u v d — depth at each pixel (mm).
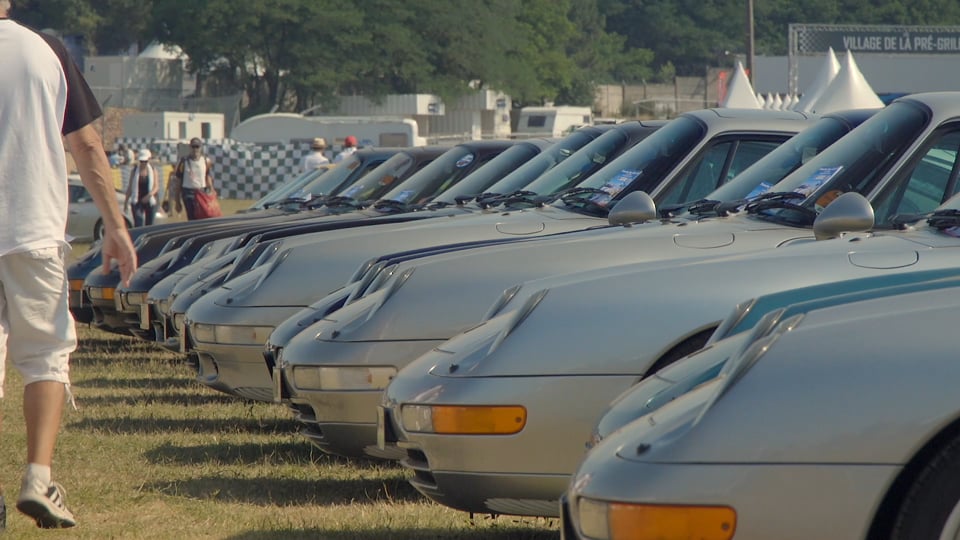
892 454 10781
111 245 17938
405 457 17219
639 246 19828
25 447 25812
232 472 23516
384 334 19703
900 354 11062
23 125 17156
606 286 16250
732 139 27141
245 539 18531
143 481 22906
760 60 193375
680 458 11055
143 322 35344
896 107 21828
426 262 20156
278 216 44031
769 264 16297
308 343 20469
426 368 16734
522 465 15664
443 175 40062
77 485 22500
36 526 19172
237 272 28625
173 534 18953
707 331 15719
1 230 17062
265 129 168750
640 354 15641
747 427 11023
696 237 20000
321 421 20219
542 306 16219
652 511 10969
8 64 17203
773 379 11203
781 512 10844
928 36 177125
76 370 38812
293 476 23078
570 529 12070
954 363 10930
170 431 28250
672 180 26703
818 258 16281
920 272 14102
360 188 44906
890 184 20672
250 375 25703
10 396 32688
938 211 17875
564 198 27828
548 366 15711
